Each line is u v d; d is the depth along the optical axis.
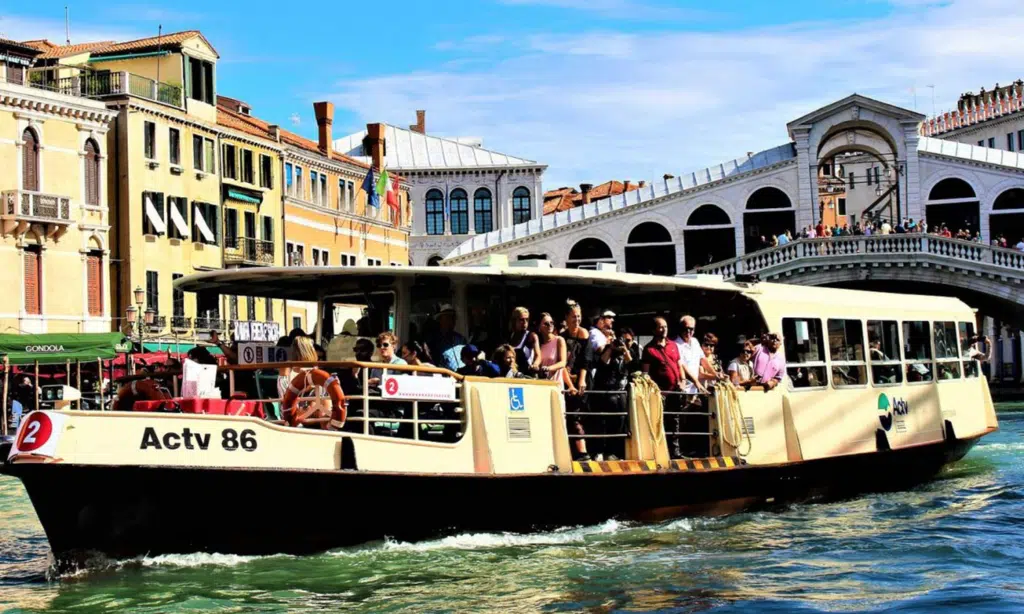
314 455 11.05
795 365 15.58
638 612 10.11
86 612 9.78
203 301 43.78
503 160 67.00
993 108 74.00
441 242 66.75
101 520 10.44
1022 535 13.62
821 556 12.36
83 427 10.19
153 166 41.91
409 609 10.06
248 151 47.47
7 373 28.84
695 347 14.23
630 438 13.24
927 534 13.67
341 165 55.19
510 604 10.27
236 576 10.80
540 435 12.59
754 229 56.09
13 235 36.44
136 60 44.41
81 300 38.69
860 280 49.78
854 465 16.47
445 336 13.09
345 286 13.48
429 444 11.67
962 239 49.19
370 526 11.46
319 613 9.88
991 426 20.39
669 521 13.77
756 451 14.78
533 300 14.09
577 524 12.88
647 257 56.69
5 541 14.32
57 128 38.09
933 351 18.77
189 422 10.55
